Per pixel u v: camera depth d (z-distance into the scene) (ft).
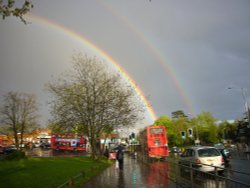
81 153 216.54
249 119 167.84
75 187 51.03
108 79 132.87
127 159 170.71
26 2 37.14
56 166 83.20
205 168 37.01
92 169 79.41
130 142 199.11
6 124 244.42
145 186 52.85
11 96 245.04
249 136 214.90
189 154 70.79
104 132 139.54
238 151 160.97
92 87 130.52
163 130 134.10
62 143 240.53
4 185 47.80
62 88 128.77
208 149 68.54
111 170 91.91
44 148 331.77
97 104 128.47
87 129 129.90
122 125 131.03
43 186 49.34
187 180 46.34
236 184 25.93
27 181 52.75
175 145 302.66
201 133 301.22
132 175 73.67
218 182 31.76
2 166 77.05
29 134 256.52
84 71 131.64
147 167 97.71
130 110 131.75
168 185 52.85
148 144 132.26
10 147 249.34
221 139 352.08
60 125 127.34
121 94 132.16
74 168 81.82
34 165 82.33
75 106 126.72
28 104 249.55
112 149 194.39
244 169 76.84
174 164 56.24
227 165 87.76
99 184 58.03
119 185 55.88
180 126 304.91
